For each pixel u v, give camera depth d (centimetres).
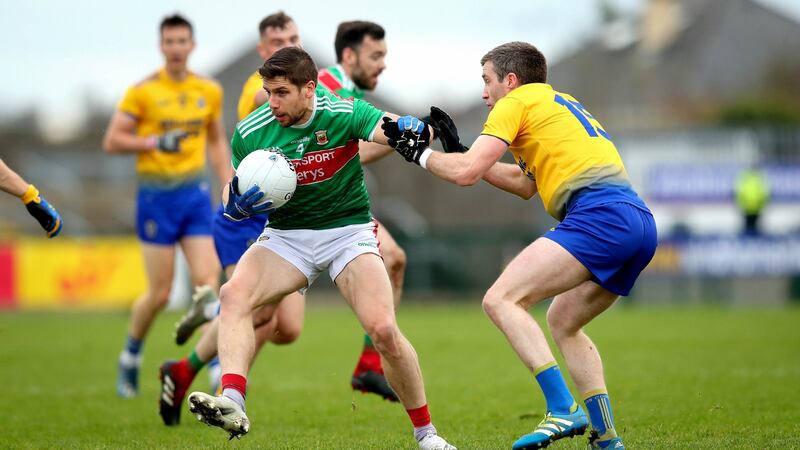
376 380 2783
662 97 15525
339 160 2181
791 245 8438
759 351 4606
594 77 16038
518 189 2291
